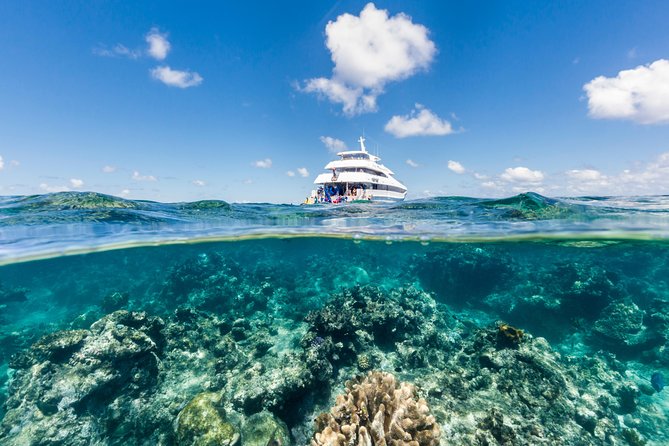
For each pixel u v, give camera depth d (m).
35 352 8.95
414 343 11.34
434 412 7.40
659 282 22.11
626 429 8.34
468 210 14.98
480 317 17.55
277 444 6.53
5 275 21.36
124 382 8.64
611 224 12.45
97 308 17.91
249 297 17.02
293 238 23.03
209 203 16.58
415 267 24.88
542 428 7.00
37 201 13.01
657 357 12.73
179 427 6.84
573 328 15.33
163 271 26.50
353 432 4.49
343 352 10.04
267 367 10.01
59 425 7.35
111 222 13.51
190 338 11.66
